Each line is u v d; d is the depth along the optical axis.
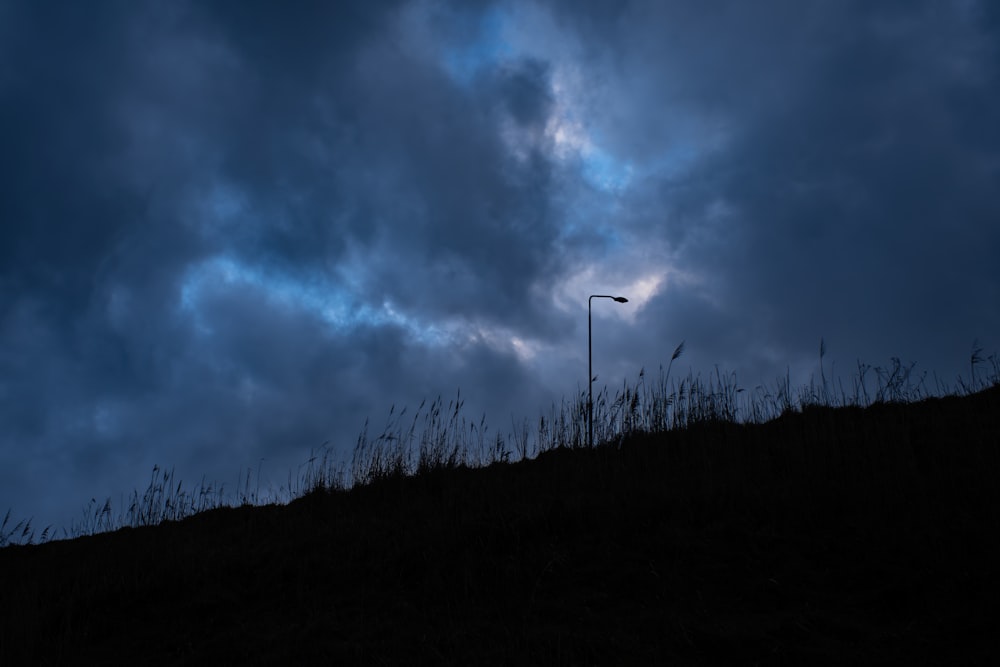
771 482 6.94
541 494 7.56
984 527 5.43
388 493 8.92
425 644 4.94
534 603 5.41
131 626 5.98
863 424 7.94
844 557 5.51
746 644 4.58
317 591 6.18
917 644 4.41
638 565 5.79
